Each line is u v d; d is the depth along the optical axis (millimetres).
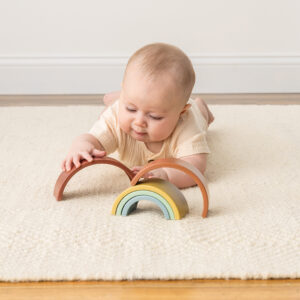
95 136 1226
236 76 2172
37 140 1484
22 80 2152
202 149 1224
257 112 1772
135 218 1025
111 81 2168
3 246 916
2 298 796
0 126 1601
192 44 2139
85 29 2109
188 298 801
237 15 2107
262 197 1129
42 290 816
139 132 1146
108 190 1169
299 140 1506
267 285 834
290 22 2119
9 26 2094
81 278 834
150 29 2115
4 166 1291
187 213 1049
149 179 1067
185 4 2090
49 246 919
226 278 844
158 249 912
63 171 1134
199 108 1456
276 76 2176
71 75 2152
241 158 1368
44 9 2082
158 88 1089
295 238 956
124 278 836
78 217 1027
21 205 1078
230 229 983
